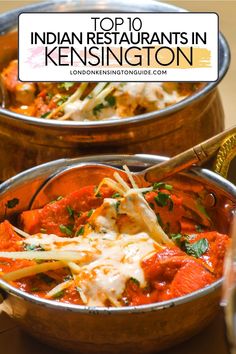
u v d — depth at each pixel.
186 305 0.86
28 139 1.20
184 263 0.93
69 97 1.37
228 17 1.80
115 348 0.91
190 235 1.06
